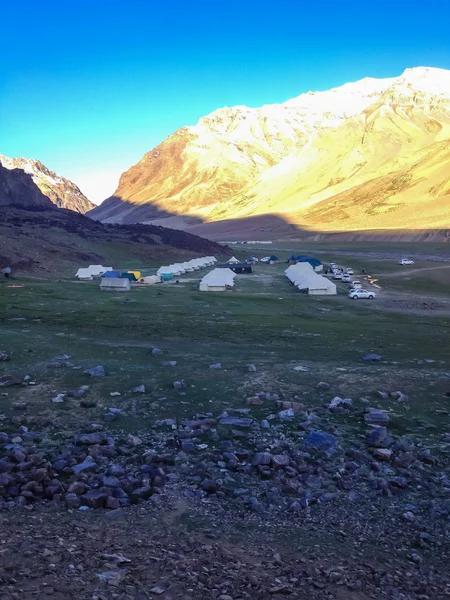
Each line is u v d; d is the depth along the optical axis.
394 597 9.86
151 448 17.47
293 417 20.53
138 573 9.74
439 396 23.58
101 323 43.16
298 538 12.17
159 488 14.45
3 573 9.02
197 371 27.39
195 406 21.86
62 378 25.77
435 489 15.04
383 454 16.88
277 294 78.12
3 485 13.57
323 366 28.97
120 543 11.10
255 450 17.47
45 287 72.06
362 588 10.08
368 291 80.31
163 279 98.31
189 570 10.03
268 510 13.58
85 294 66.62
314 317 53.91
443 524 13.12
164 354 31.69
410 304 67.31
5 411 20.70
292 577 10.25
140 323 43.72
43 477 14.34
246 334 39.84
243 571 10.27
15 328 39.81
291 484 14.77
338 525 12.97
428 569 11.11
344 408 21.56
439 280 95.38
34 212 178.50
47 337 36.19
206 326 43.22
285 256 167.38
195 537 11.84
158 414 20.86
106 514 12.67
